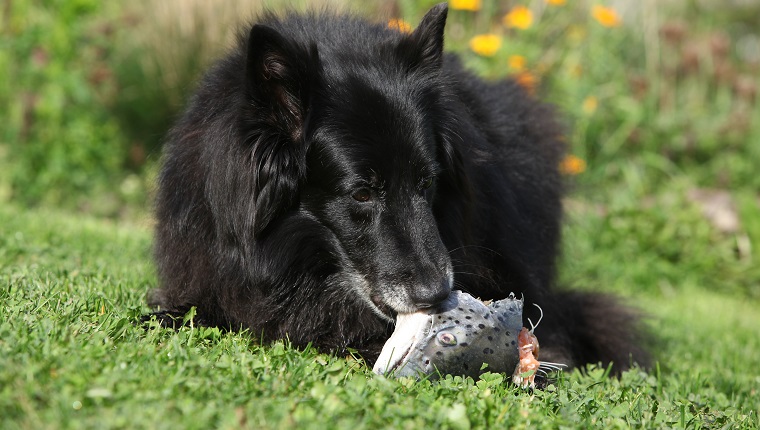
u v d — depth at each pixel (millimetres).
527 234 8391
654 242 16812
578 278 12234
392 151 6703
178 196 7375
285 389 5504
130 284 8430
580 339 9664
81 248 10461
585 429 5668
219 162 6891
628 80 18984
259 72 6488
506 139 8406
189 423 4820
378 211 6793
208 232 7250
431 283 6426
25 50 17125
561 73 17594
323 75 6758
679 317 13422
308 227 7012
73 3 17125
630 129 18297
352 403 5336
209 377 5547
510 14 16703
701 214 17156
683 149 18719
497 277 8000
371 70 6867
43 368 5227
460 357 6141
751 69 21750
